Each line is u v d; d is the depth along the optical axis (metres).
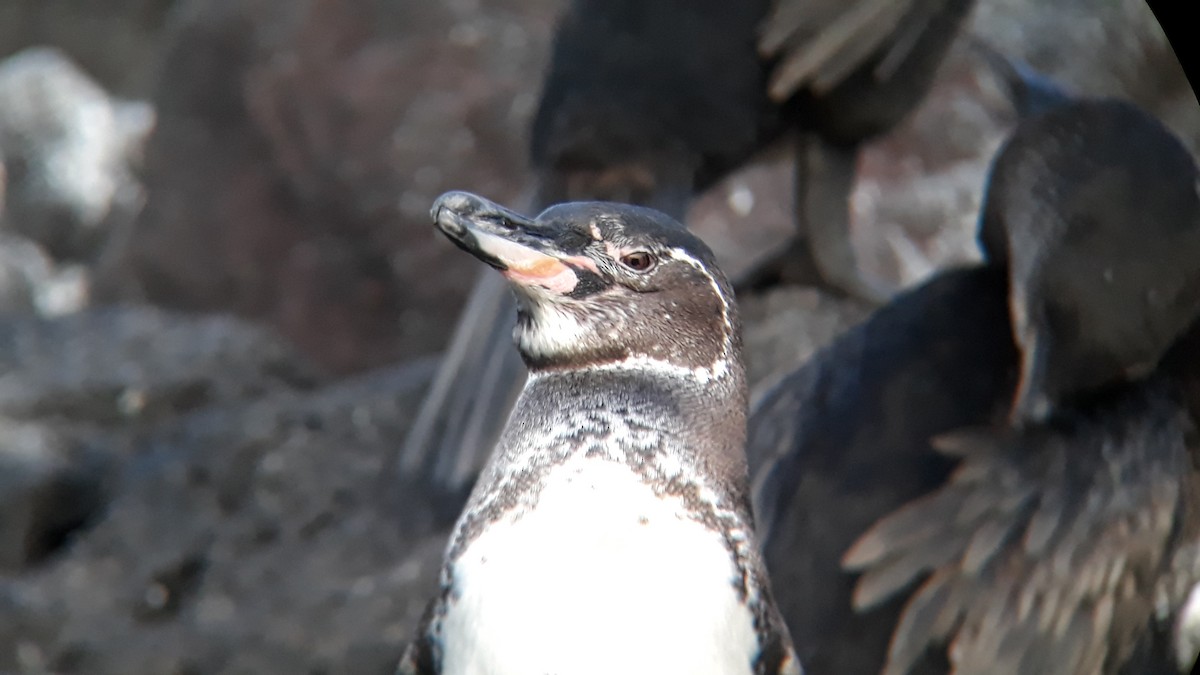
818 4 10.41
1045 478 7.56
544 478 5.31
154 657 10.79
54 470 12.89
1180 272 7.80
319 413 13.07
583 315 5.54
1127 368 7.81
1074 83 17.86
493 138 18.19
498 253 5.49
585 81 10.70
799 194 11.70
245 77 19.83
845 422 7.94
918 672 7.38
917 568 7.43
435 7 19.16
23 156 31.66
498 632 5.00
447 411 10.95
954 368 7.97
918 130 16.86
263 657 10.65
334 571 11.61
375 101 18.73
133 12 39.38
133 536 12.23
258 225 19.38
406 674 5.35
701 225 15.12
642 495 5.26
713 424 5.53
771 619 5.37
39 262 29.11
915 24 10.62
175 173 20.28
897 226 15.90
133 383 14.36
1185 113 17.28
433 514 11.78
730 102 10.65
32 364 14.81
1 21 39.62
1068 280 7.78
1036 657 7.49
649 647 4.95
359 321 18.44
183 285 19.89
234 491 12.48
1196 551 8.01
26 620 11.31
